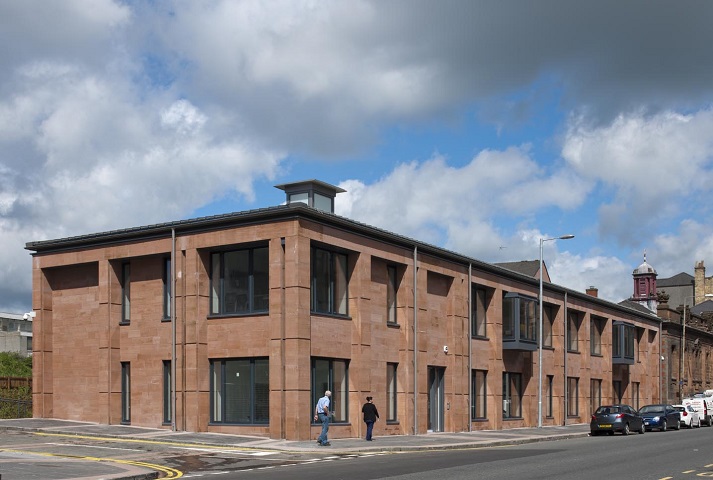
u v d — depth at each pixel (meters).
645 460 23.91
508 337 46.03
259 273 32.22
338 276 33.59
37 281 37.56
